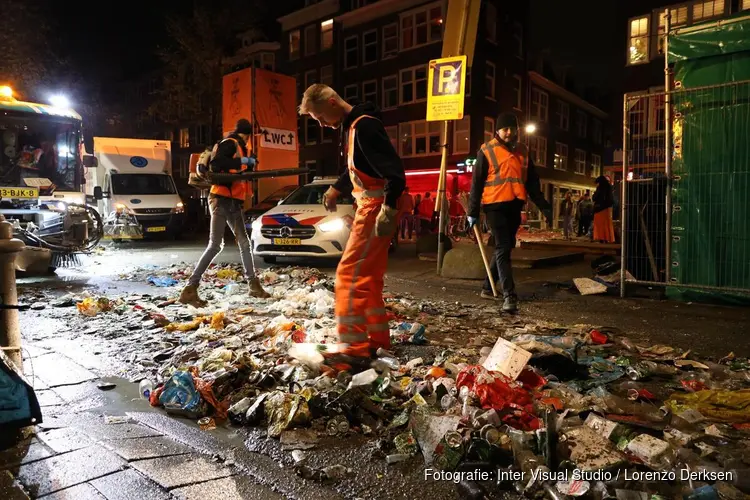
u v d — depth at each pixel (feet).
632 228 23.47
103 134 98.48
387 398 10.72
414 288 25.63
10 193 30.78
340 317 12.49
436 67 28.04
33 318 18.29
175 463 8.44
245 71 59.93
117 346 14.92
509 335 15.79
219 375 11.23
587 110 142.00
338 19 110.83
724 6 70.33
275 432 9.46
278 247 33.40
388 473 8.21
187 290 20.06
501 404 9.80
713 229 21.36
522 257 33.53
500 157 19.84
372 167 11.91
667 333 16.74
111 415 10.37
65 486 7.67
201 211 87.10
